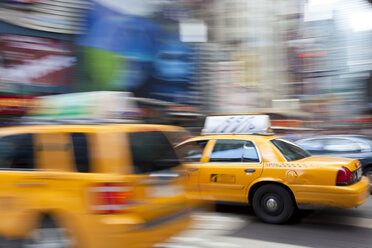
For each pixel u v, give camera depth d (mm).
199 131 16312
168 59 15406
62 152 3686
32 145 3857
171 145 4348
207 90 17047
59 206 3479
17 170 3828
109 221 3330
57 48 11883
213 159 6137
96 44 12867
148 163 3795
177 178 4148
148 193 3643
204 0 17250
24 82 10953
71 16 12211
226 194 5926
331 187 5195
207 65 17125
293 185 5418
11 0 10781
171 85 15430
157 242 3631
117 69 13461
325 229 5395
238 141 6082
